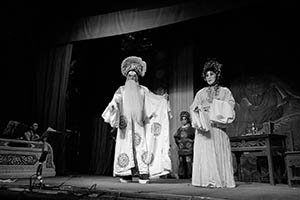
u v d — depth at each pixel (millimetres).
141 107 5688
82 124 10992
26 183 4707
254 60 8227
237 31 8656
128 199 3340
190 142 7699
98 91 11180
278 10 8047
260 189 4105
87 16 8539
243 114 8062
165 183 5289
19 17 9062
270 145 6023
